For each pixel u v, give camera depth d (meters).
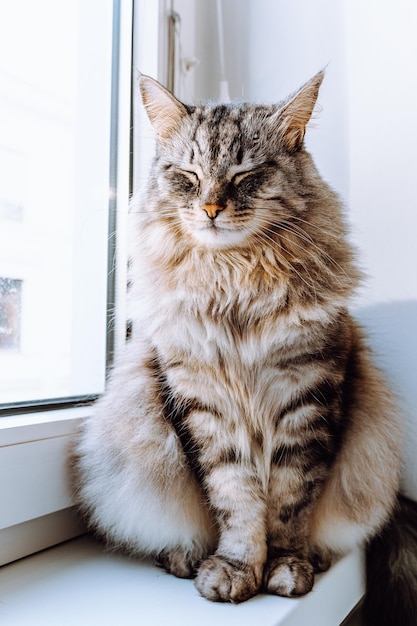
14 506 0.83
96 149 1.20
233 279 0.88
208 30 1.43
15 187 1.08
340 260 0.93
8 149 1.06
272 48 1.34
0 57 1.03
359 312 1.17
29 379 1.11
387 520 0.99
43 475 0.89
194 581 0.82
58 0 1.13
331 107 1.23
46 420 0.92
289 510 0.89
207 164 0.90
